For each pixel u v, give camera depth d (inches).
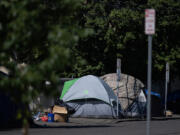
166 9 2797.7
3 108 1355.8
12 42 597.3
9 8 620.1
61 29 611.2
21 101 620.7
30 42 631.8
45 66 589.6
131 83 2327.8
